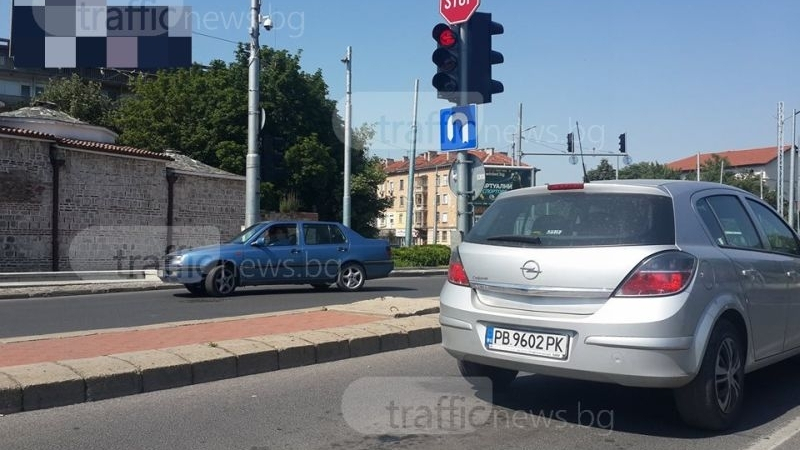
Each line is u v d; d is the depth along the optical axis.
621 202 5.35
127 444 4.89
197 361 6.43
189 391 6.19
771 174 83.75
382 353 7.91
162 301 13.41
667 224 5.14
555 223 5.46
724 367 5.24
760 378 7.07
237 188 28.28
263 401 5.97
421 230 74.06
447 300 5.79
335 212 42.66
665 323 4.75
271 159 18.56
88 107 47.78
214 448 4.86
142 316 11.16
